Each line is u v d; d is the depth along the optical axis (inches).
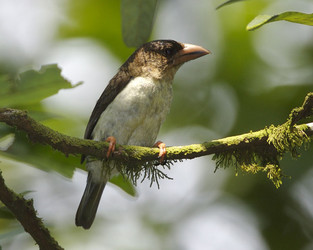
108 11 463.8
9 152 225.1
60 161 236.4
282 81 434.0
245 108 434.3
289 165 400.2
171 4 468.4
